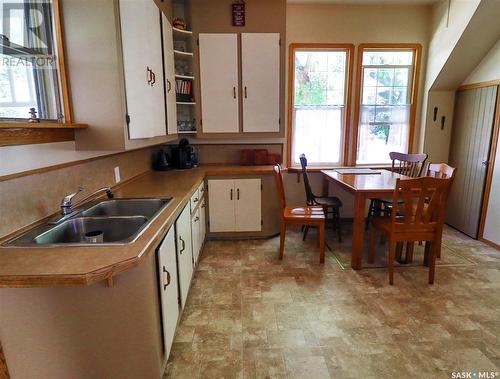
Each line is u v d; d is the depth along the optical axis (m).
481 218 3.59
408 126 4.22
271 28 3.40
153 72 2.36
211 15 3.36
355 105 4.11
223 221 3.58
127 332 1.40
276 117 3.59
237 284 2.63
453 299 2.38
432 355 1.80
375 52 4.04
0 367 1.30
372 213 3.84
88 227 1.72
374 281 2.67
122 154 2.63
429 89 3.97
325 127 4.21
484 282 2.64
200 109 3.54
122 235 1.74
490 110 3.43
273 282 2.66
